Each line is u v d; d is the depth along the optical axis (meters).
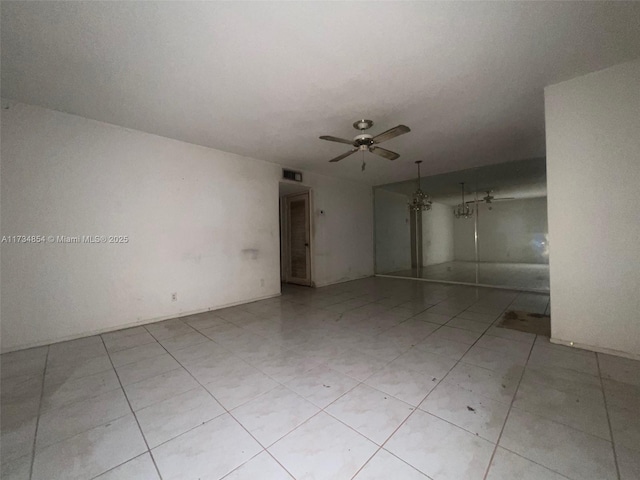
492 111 2.91
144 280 3.29
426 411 1.54
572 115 2.33
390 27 1.71
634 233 2.10
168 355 2.38
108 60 1.99
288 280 6.16
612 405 1.56
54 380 1.97
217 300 3.97
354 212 6.55
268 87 2.38
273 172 4.79
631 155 2.11
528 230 5.27
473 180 5.90
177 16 1.59
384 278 6.70
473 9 1.59
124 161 3.16
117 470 1.19
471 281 5.86
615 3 1.56
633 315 2.12
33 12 1.53
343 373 2.01
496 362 2.12
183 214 3.64
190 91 2.43
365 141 2.75
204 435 1.40
